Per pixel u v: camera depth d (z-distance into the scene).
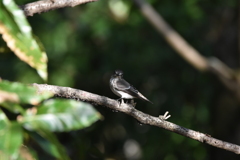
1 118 1.71
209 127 16.77
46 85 3.82
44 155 4.03
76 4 3.80
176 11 15.41
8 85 1.77
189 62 13.81
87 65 16.47
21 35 1.92
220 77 13.89
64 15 16.58
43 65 1.95
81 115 1.75
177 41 13.68
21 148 1.75
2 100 1.73
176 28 15.95
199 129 16.81
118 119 17.06
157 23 13.57
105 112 16.44
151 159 17.08
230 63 15.45
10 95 1.75
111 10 15.50
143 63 16.48
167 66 16.80
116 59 16.45
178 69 16.78
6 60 15.20
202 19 15.96
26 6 3.69
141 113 4.06
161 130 17.11
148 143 17.22
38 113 1.75
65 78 16.06
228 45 15.63
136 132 17.52
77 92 3.89
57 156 1.74
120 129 17.53
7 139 1.63
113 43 16.34
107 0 16.12
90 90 16.92
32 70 15.34
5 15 1.90
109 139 17.08
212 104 16.61
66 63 16.25
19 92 1.77
